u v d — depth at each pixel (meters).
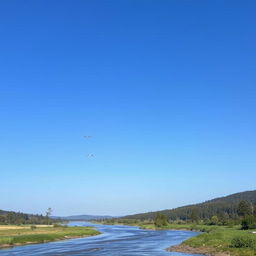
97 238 119.88
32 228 164.00
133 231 168.62
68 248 84.00
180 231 162.88
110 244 93.75
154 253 71.06
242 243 65.62
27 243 98.69
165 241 101.75
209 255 64.88
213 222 195.00
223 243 71.56
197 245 76.31
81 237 126.62
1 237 102.38
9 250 80.38
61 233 125.69
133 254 69.69
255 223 126.88
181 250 74.44
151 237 120.44
